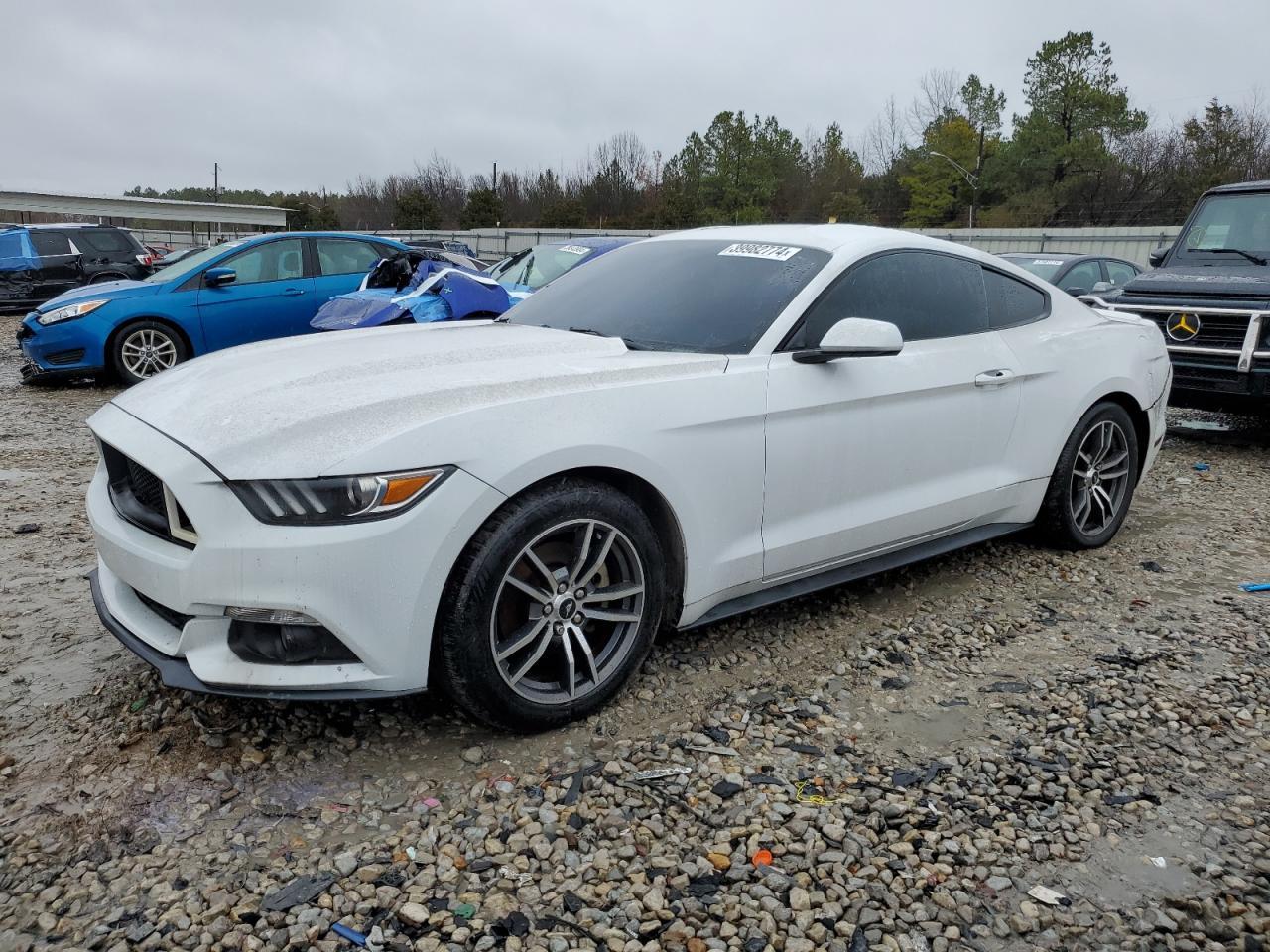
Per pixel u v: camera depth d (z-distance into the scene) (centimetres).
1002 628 381
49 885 219
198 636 254
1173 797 265
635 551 294
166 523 266
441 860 230
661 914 214
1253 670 344
